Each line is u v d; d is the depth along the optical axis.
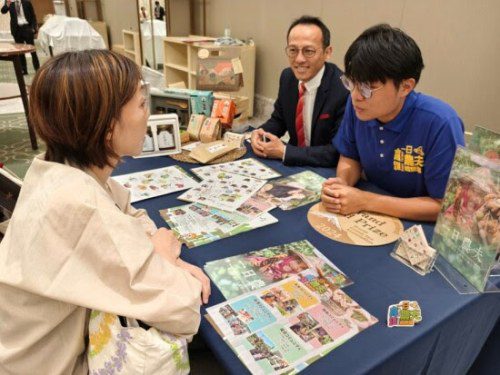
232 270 0.92
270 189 1.35
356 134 1.40
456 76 2.26
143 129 0.77
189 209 1.20
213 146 1.67
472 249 0.89
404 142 1.25
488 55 2.09
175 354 0.68
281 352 0.70
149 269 0.68
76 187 0.66
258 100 4.01
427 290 0.88
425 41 2.37
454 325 0.85
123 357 0.66
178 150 1.63
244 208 1.22
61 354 0.72
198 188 1.34
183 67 4.09
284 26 3.46
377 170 1.39
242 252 1.00
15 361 0.70
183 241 1.03
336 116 1.81
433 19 2.29
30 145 3.56
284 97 2.02
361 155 1.42
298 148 1.60
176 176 1.43
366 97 1.07
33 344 0.69
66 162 0.74
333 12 2.94
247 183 1.39
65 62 0.66
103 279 0.65
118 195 1.04
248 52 3.73
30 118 0.70
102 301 0.63
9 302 0.68
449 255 0.97
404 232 1.03
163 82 4.39
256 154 1.67
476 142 1.10
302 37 1.74
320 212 1.20
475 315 0.91
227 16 4.21
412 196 1.36
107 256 0.64
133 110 0.73
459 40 2.20
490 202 0.83
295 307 0.81
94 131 0.69
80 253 0.64
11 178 1.04
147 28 5.14
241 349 0.71
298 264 0.95
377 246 1.04
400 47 1.00
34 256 0.64
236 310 0.80
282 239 1.06
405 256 0.98
